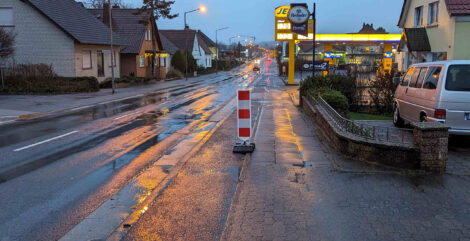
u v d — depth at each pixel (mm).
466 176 6801
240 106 8984
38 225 5184
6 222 5277
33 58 28922
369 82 16703
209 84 39812
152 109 18469
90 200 6145
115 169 7938
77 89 26578
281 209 5395
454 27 17547
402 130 7543
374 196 5879
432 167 6996
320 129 11688
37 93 24812
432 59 20656
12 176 7418
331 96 13250
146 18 43156
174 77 52281
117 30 43906
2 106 18406
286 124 13016
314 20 19062
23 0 27984
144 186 6855
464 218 5082
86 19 33938
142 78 38531
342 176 6855
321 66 21594
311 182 6555
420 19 22156
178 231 4820
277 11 37375
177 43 74125
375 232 4676
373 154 7586
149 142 10688
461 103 8398
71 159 8734
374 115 15078
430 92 9062
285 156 8367
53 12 29266
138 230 4852
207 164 7883
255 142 9945
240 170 7441
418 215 5176
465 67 8562
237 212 5297
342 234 4629
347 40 42031
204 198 5941
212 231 4816
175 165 7906
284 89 31766
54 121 14531
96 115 16266
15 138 11203
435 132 6930
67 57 28844
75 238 4793
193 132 12273
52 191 6562
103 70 34062
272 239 4512
